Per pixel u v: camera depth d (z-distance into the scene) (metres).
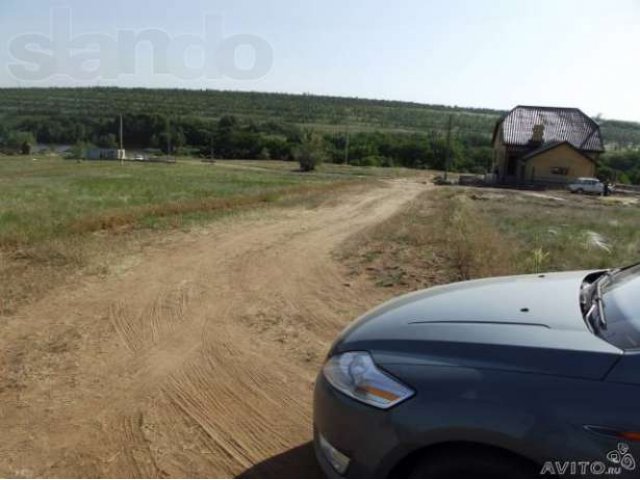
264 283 7.35
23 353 4.57
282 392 3.89
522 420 1.82
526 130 57.38
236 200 20.33
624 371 1.81
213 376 4.16
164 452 3.10
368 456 2.09
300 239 11.66
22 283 6.80
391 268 8.30
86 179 41.75
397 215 18.34
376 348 2.28
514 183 53.06
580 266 8.49
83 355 4.55
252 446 3.18
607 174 66.69
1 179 42.00
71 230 11.48
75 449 3.12
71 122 125.44
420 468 2.01
